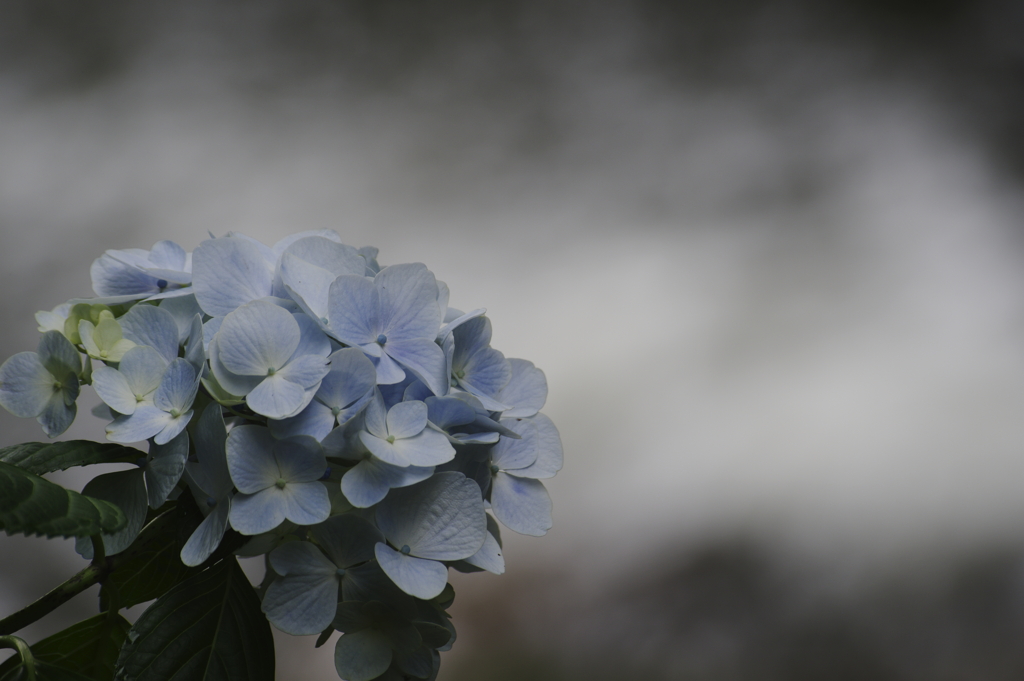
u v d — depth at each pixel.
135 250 1.38
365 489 1.31
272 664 1.33
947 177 7.81
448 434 1.34
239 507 1.31
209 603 1.33
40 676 1.31
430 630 1.33
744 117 8.14
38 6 7.25
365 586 1.33
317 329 1.33
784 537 6.37
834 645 5.94
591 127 8.07
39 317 1.36
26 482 1.30
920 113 8.08
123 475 1.34
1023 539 6.14
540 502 1.38
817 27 8.36
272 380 1.32
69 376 1.34
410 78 8.01
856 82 8.22
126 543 1.33
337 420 1.32
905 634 6.03
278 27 7.80
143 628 1.32
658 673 5.84
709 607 6.10
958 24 8.29
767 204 7.88
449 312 1.40
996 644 5.83
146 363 1.34
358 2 7.91
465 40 8.09
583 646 5.85
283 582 1.32
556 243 7.73
